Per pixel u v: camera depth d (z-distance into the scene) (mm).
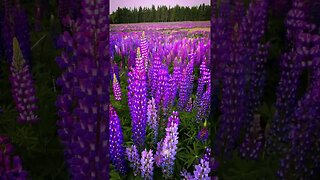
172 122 967
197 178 701
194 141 1065
